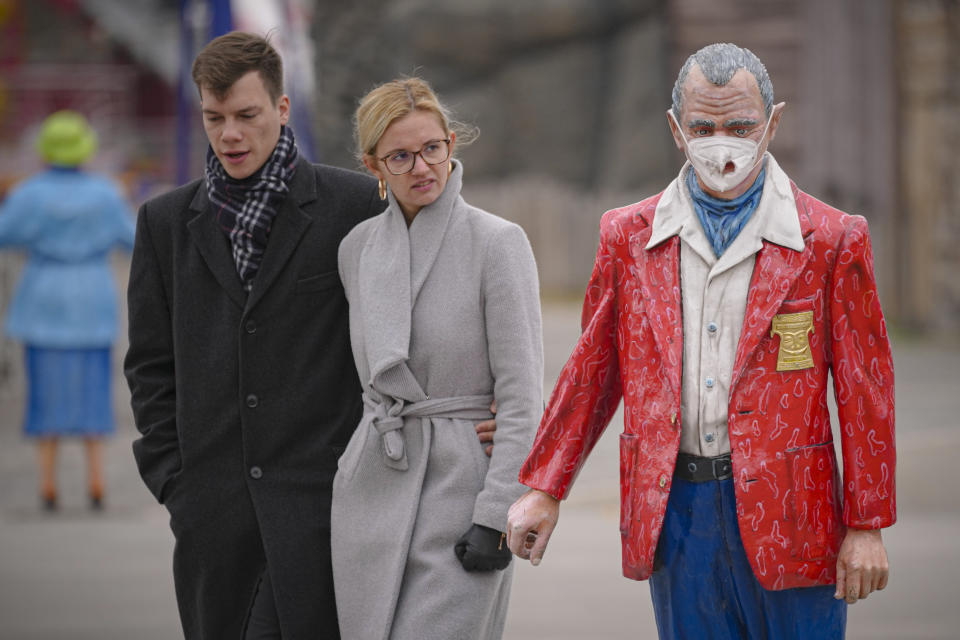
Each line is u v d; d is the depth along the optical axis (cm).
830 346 1272
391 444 1468
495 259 1473
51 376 3331
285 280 1530
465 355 1476
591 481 3659
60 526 3247
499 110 8775
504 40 8706
